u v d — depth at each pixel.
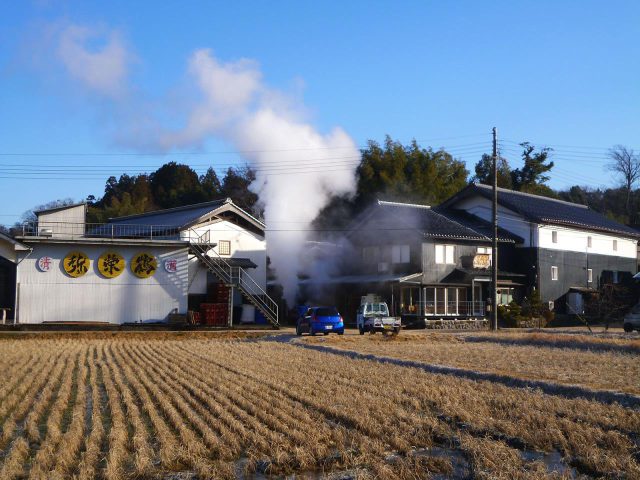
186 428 11.14
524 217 45.09
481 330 37.22
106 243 33.94
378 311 34.06
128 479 9.16
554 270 46.06
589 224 49.00
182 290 35.38
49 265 33.41
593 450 9.93
